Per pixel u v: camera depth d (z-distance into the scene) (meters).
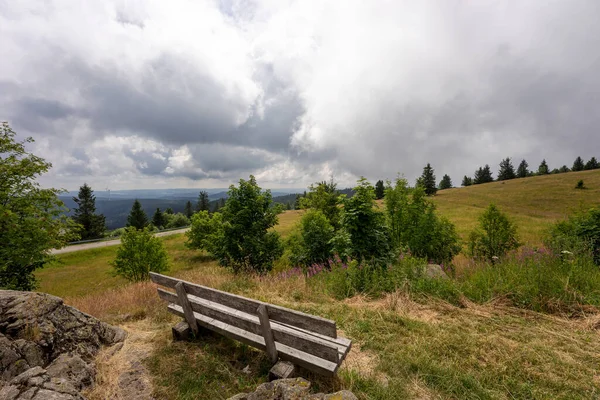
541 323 4.21
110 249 32.09
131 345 3.81
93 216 55.94
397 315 4.53
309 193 19.25
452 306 4.83
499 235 10.43
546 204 42.16
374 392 2.83
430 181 57.12
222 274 8.40
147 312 5.17
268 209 10.94
